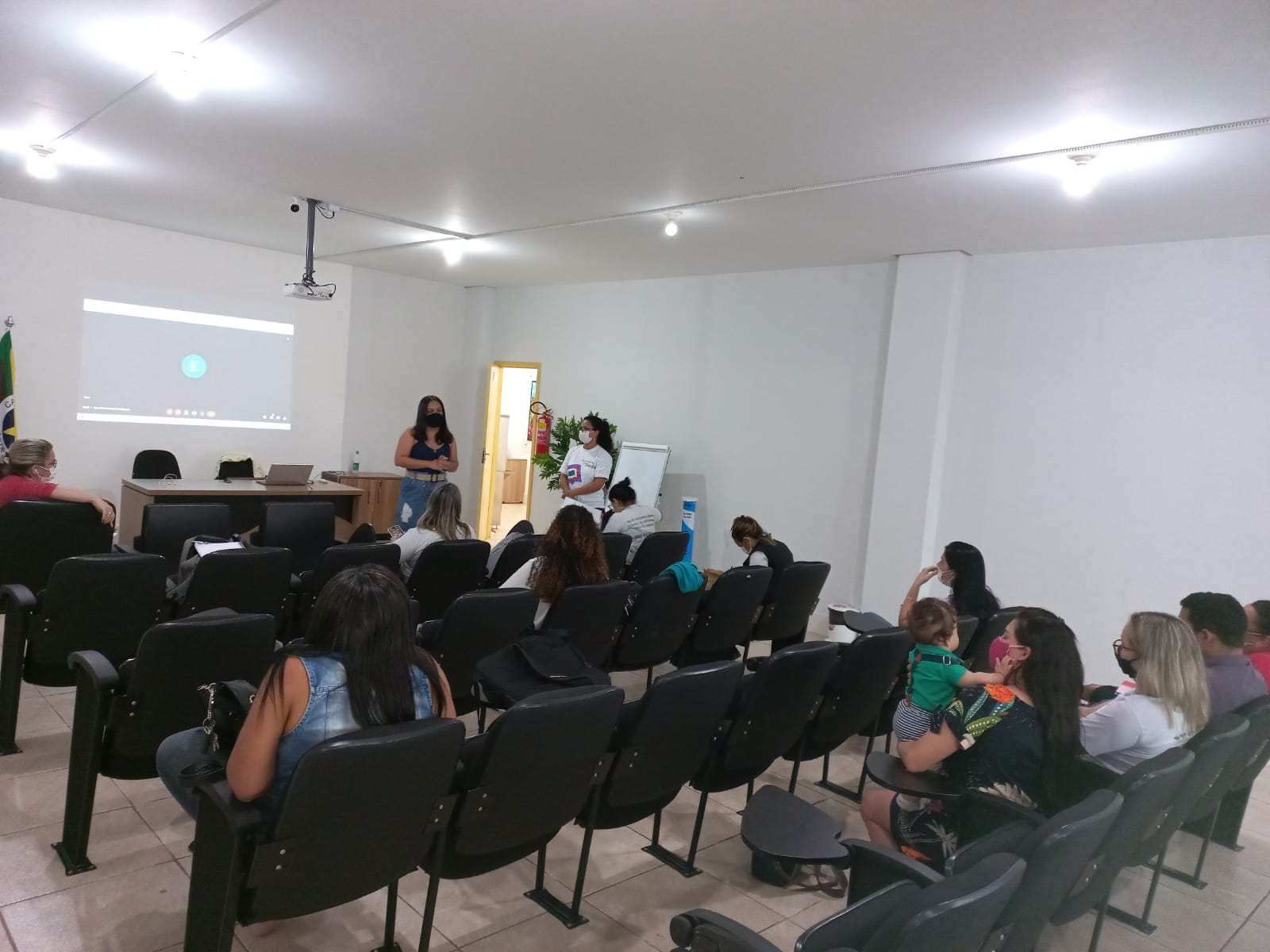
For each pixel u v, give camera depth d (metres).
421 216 6.31
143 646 2.37
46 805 2.94
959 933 1.43
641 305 8.48
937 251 6.09
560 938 2.48
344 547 4.04
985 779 2.45
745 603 4.44
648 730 2.41
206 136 4.72
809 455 7.11
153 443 7.98
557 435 8.60
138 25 3.32
